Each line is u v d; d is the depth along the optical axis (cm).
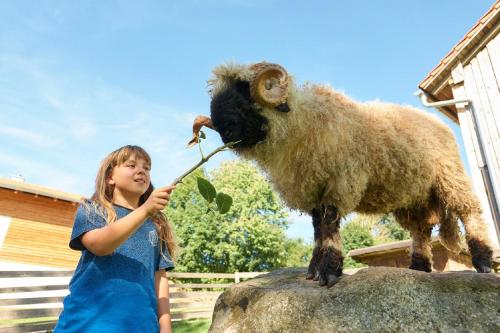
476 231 374
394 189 357
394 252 866
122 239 188
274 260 2620
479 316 241
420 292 257
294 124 310
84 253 209
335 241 309
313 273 333
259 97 297
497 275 272
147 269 216
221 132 305
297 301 285
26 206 1595
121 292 195
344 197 315
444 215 406
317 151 314
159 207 192
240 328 310
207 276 1315
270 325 289
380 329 249
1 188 1558
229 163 2908
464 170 406
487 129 706
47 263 1578
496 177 675
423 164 358
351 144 320
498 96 695
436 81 801
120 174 229
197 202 2645
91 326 184
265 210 2750
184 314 1136
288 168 329
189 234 2586
